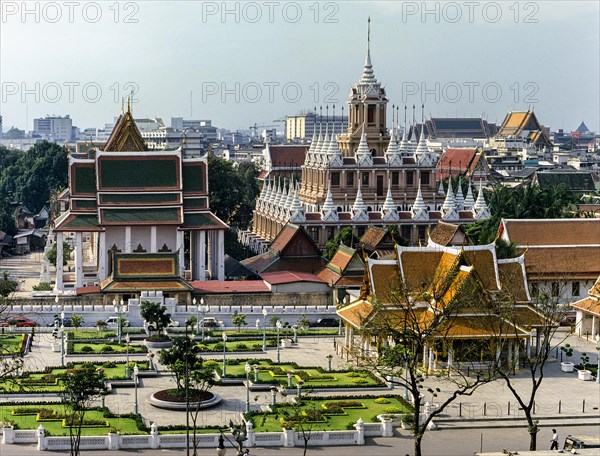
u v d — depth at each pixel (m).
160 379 143.12
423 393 136.12
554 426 125.50
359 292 173.88
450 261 151.00
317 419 122.19
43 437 112.62
